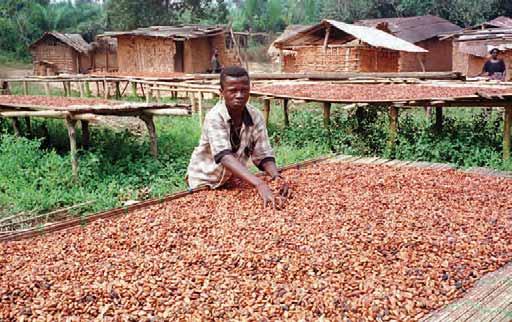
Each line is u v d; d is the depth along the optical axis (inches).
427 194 174.1
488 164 305.1
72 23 1585.9
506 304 104.9
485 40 724.7
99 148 336.8
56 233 153.7
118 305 106.2
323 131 375.6
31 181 288.7
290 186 181.5
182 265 123.6
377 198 168.4
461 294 109.7
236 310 102.4
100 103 376.5
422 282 113.2
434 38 1008.2
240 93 167.0
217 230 145.1
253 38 1572.3
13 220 238.1
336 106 468.1
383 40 715.4
